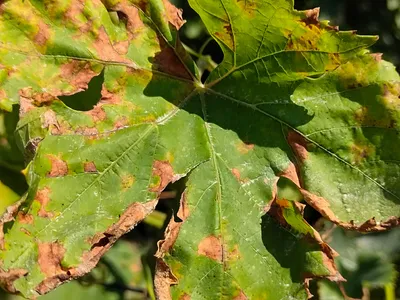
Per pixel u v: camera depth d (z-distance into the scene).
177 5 0.22
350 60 0.16
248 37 0.16
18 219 0.15
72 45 0.16
